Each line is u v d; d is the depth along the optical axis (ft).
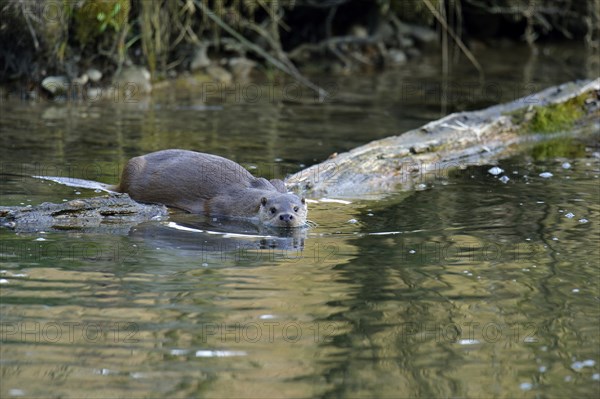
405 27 126.00
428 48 126.62
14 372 29.86
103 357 31.14
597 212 51.11
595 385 29.78
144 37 97.66
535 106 76.13
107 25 94.43
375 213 51.60
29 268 39.96
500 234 46.73
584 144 72.74
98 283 38.27
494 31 133.59
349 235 46.73
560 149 70.79
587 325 34.50
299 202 49.83
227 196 52.44
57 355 31.22
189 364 30.78
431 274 40.16
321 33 119.34
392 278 39.60
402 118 82.99
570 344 32.86
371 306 36.19
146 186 54.34
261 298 36.86
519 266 41.32
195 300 36.47
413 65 117.39
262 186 53.83
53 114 81.87
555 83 101.55
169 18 102.37
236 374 30.12
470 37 132.77
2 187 54.60
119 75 96.58
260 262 41.81
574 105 78.07
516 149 70.95
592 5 129.29
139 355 31.37
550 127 75.51
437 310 35.83
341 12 121.80
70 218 48.29
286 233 47.21
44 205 48.52
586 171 62.80
